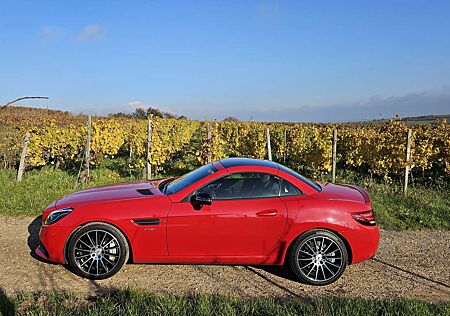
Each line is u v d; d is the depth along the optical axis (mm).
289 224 4492
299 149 12711
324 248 4539
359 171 13211
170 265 4918
